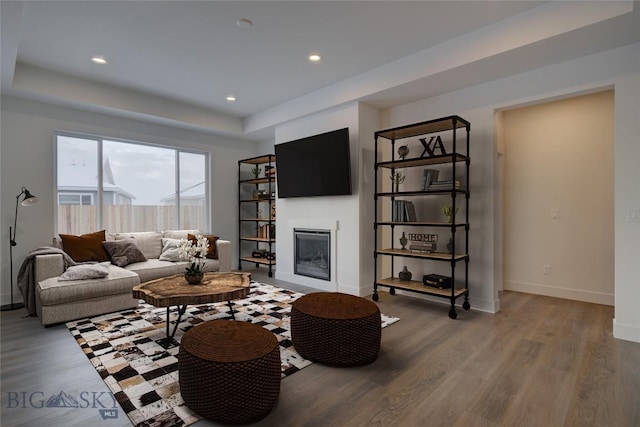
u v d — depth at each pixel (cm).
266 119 514
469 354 245
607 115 381
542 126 423
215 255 475
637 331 266
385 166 396
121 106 423
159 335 279
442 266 391
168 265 417
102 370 219
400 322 316
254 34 296
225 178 586
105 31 288
